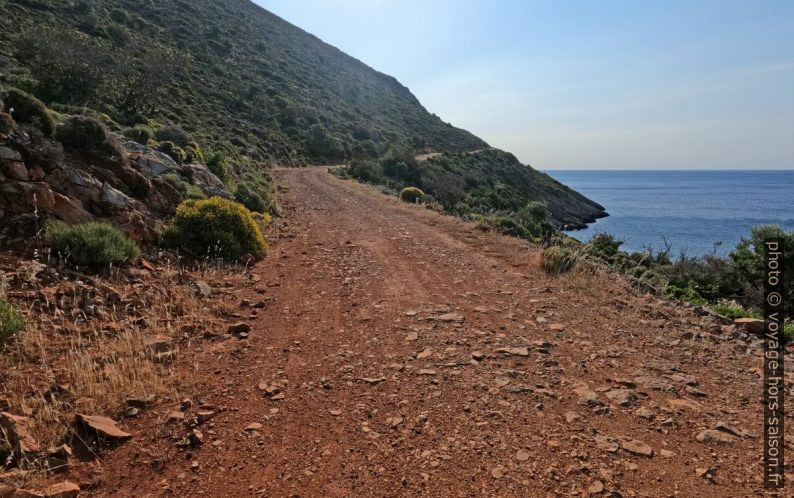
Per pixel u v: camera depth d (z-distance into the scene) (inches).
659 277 424.8
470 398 154.9
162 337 195.2
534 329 223.8
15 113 303.3
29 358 164.4
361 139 2751.0
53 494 105.0
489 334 215.6
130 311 218.7
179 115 1549.0
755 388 166.1
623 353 196.5
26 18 1519.4
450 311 250.4
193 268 307.3
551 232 778.8
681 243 1514.5
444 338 210.2
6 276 208.2
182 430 135.6
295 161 1980.8
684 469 118.5
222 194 566.6
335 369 178.5
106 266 255.0
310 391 160.9
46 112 317.4
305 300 269.7
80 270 241.6
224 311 240.1
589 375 174.2
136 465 120.4
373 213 722.2
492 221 601.3
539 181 3125.0
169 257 306.0
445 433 134.9
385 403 152.5
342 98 3508.9
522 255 401.1
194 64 2260.1
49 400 141.7
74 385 150.1
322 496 110.5
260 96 2440.9
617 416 144.3
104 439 128.6
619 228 2047.2
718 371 181.2
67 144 336.8
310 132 2351.1
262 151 1795.0
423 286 302.7
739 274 476.4
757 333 246.7
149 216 338.6
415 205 858.1
